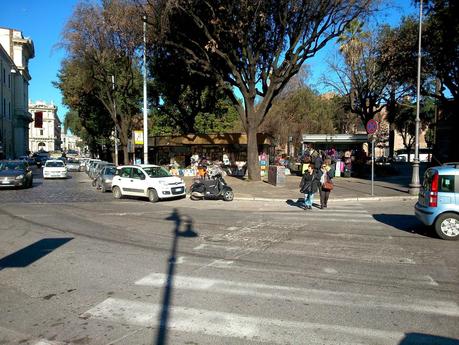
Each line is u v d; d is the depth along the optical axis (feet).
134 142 80.59
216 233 32.68
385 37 105.50
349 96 130.21
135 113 143.23
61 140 582.76
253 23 68.03
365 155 97.60
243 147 97.19
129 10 83.97
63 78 140.15
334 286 19.43
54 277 20.86
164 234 32.27
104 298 17.80
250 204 53.52
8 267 22.76
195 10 68.64
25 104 312.29
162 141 100.78
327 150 102.06
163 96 119.55
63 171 108.06
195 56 72.33
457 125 99.09
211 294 18.25
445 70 88.63
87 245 28.25
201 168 77.15
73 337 14.11
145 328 14.76
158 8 66.59
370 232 33.14
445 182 30.37
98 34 96.89
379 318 15.64
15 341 13.85
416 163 59.57
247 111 77.61
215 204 53.67
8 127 257.75
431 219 30.66
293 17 68.59
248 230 34.01
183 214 43.75
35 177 116.47
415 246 27.99
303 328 14.71
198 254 25.66
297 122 176.65
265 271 21.88
